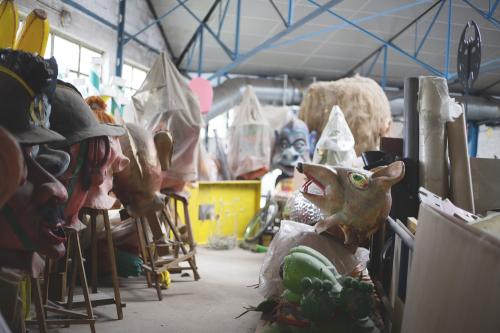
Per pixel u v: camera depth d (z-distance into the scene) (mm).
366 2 6977
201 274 4809
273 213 6605
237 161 7531
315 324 2389
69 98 2559
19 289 2479
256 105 7641
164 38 9438
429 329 1625
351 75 10664
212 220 6992
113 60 6973
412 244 2254
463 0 5738
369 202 2816
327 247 2885
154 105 4602
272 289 2994
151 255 3848
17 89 1958
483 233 1357
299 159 7262
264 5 7555
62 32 5602
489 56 7426
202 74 11367
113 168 3074
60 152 2256
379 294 2939
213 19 8242
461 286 1410
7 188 1673
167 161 3990
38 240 2023
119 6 7051
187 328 3160
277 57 9969
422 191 2533
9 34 2816
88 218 4059
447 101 3254
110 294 3854
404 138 3441
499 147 9570
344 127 4520
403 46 8398
